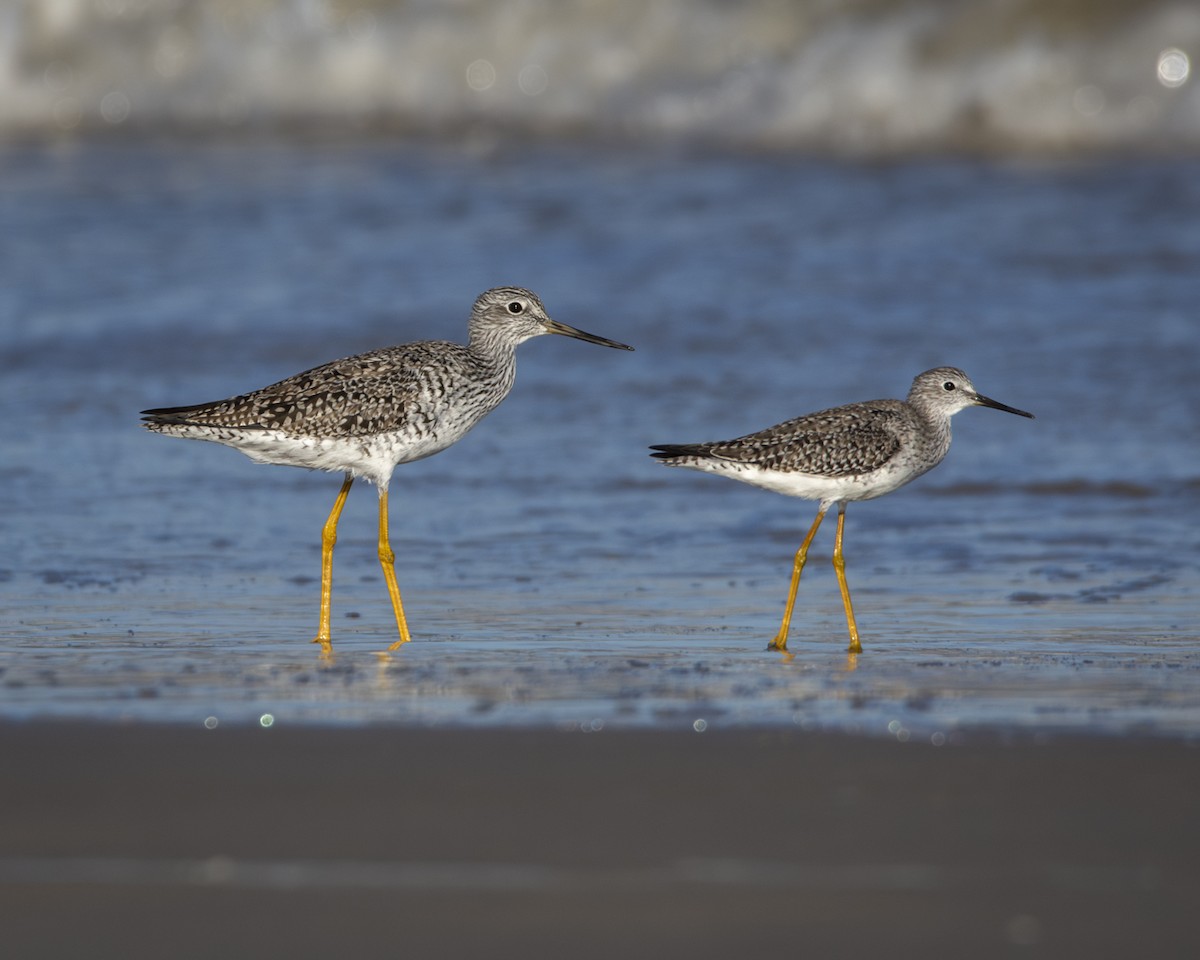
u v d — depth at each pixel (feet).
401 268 84.79
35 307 78.95
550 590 46.73
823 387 66.74
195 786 28.37
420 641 41.04
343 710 33.37
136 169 110.63
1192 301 76.02
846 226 90.68
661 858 25.16
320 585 47.32
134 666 37.63
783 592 46.73
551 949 22.04
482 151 115.65
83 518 53.62
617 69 125.70
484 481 57.98
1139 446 59.93
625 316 76.54
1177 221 89.20
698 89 122.93
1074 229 88.48
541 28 127.85
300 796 27.86
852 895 23.77
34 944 22.18
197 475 58.90
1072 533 51.78
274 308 78.54
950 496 56.03
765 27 123.44
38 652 39.17
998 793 28.04
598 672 37.22
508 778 28.86
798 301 78.07
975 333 72.90
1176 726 32.01
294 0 132.46
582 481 57.82
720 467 45.34
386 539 43.86
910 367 68.85
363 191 101.91
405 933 22.52
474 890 23.94
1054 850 25.45
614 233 90.38
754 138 119.34
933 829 26.35
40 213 97.04
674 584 47.42
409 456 46.29
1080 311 75.25
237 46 133.08
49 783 28.50
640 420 63.87
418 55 130.00
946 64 118.21
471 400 47.26
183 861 25.02
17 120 132.98
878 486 45.32
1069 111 114.62
